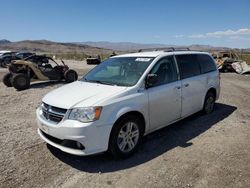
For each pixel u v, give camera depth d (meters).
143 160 4.64
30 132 6.05
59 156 4.79
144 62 5.47
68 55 58.62
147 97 5.00
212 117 7.20
